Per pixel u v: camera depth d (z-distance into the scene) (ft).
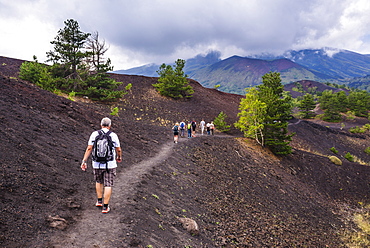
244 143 86.94
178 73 137.18
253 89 94.58
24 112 31.45
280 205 49.70
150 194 24.44
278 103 90.22
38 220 13.61
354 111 301.43
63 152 26.53
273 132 88.69
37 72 79.92
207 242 21.48
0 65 92.48
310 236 38.65
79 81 87.56
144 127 65.82
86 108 52.65
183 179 36.65
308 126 199.72
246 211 37.24
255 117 88.94
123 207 18.42
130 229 15.37
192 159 50.06
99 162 15.80
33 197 15.83
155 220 19.20
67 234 13.20
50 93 47.55
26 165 19.62
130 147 41.98
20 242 11.28
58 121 35.42
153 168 33.94
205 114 126.52
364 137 215.92
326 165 95.45
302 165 90.02
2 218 12.50
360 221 58.03
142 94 124.57
